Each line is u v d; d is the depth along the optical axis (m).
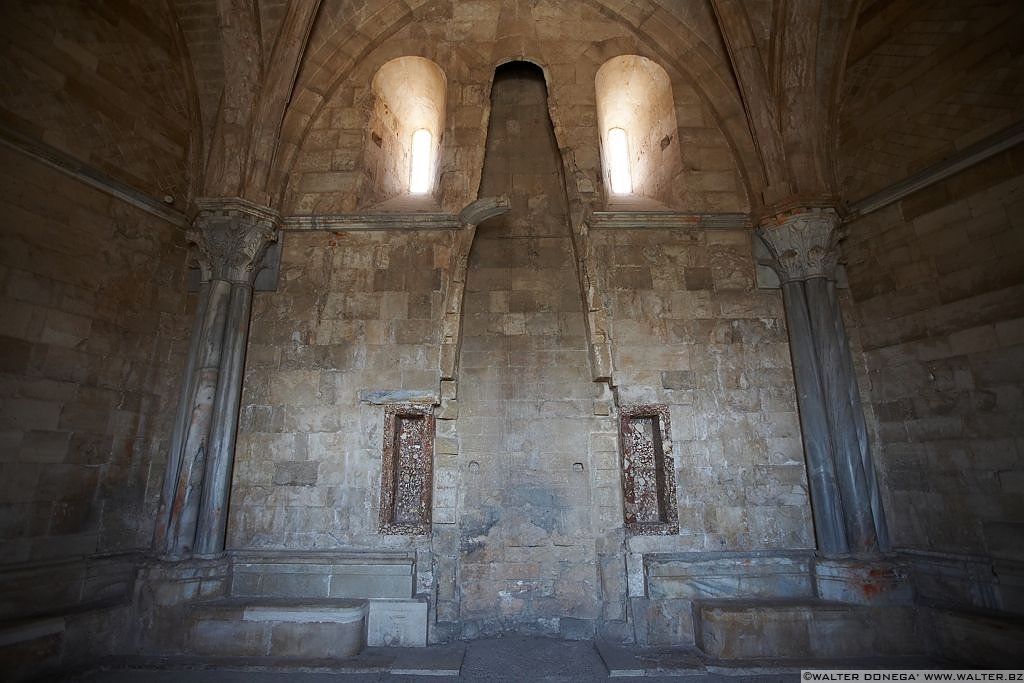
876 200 7.71
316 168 8.81
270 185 8.35
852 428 7.23
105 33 7.45
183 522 6.86
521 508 8.01
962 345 6.74
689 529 7.38
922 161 7.29
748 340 8.03
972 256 6.74
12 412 6.00
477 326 8.77
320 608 6.54
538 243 9.15
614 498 7.84
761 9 8.28
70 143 6.88
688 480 7.54
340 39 8.95
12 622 5.54
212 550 6.96
